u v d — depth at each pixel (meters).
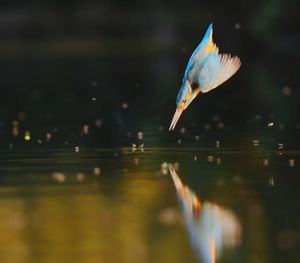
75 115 20.62
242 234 8.38
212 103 22.62
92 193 10.30
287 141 14.57
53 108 22.41
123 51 48.56
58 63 40.91
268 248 7.86
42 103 23.75
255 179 11.00
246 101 22.77
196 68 10.20
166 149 13.94
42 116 20.55
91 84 29.66
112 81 30.80
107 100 24.20
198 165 12.20
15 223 8.88
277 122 17.89
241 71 33.25
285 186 10.51
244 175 11.30
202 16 51.59
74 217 9.12
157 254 7.77
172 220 8.95
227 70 10.15
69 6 57.44
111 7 57.47
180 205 9.59
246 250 7.85
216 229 8.55
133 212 9.27
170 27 52.19
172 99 24.02
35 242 8.19
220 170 11.75
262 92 25.25
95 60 42.47
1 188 10.69
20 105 23.23
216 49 10.19
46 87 28.78
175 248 7.99
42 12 57.31
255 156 12.93
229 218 8.98
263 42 40.91
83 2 57.84
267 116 19.12
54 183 10.98
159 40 52.19
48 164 12.54
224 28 45.28
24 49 50.72
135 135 16.19
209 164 12.28
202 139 15.22
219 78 10.16
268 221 8.80
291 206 9.42
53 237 8.34
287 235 8.27
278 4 39.44
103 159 12.98
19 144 15.02
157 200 9.87
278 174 11.31
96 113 20.95
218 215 9.10
